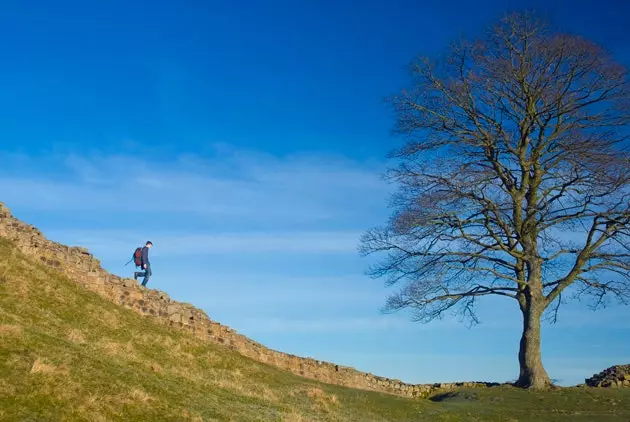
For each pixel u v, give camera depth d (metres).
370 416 20.27
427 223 26.14
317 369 26.45
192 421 13.95
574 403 22.02
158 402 14.31
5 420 10.78
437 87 26.84
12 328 14.88
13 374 12.49
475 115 26.86
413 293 26.19
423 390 27.67
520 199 26.30
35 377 12.67
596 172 24.64
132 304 24.05
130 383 14.88
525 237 26.22
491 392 24.47
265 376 22.81
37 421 11.15
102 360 16.08
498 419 20.50
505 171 27.12
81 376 13.80
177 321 24.70
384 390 27.31
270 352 26.12
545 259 26.02
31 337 15.09
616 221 25.22
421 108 27.20
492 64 26.16
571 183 25.38
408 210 26.50
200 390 17.56
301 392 21.44
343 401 21.66
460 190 25.83
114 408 12.99
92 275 23.59
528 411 21.30
